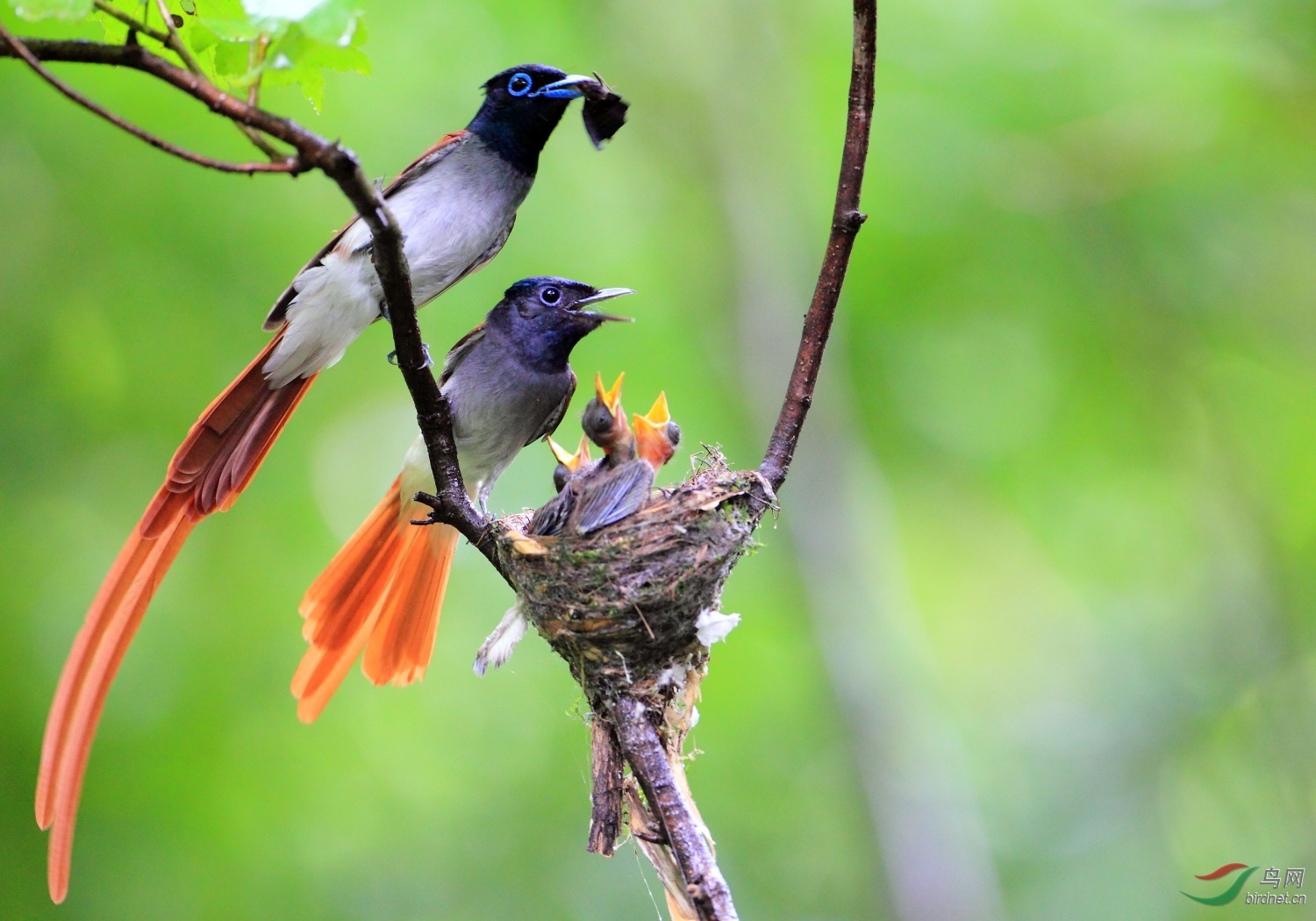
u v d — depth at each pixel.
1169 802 14.48
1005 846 14.80
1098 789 14.83
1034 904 14.22
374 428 13.50
